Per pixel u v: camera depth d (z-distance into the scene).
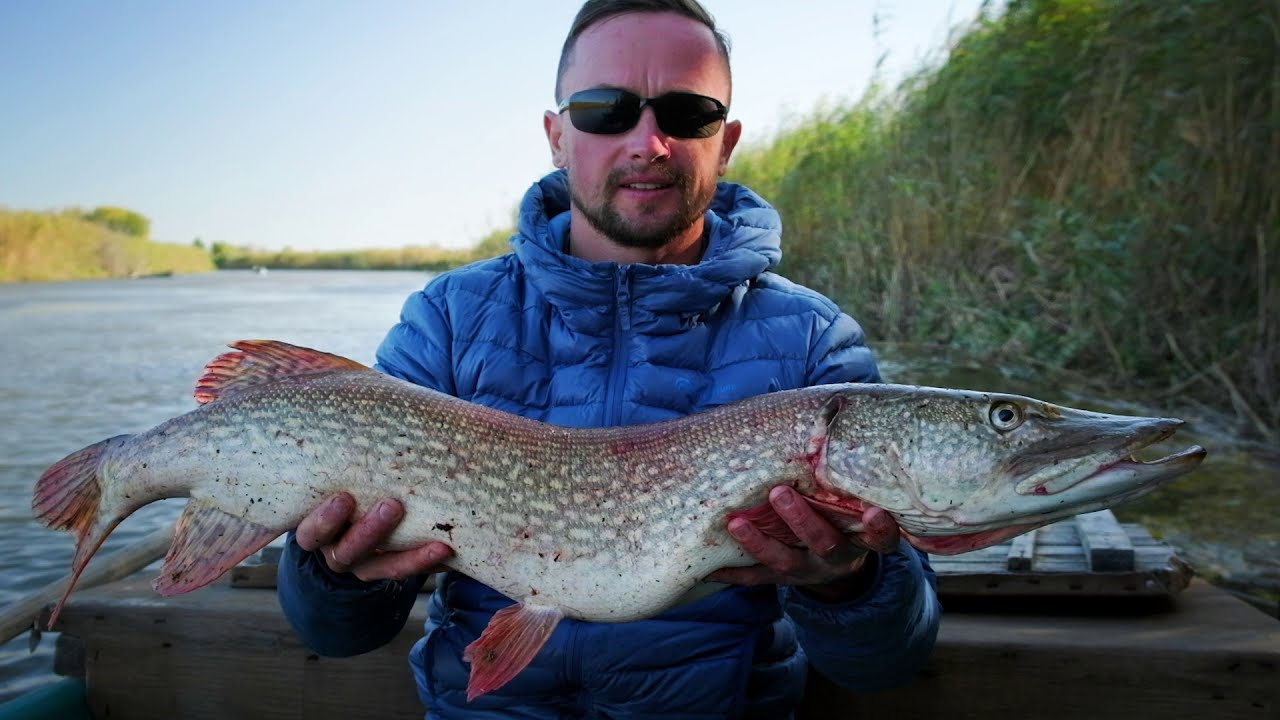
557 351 0.68
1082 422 0.56
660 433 0.60
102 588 0.89
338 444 0.60
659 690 0.60
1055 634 0.77
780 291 0.71
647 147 0.68
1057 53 2.38
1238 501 1.36
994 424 0.56
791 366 0.67
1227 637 0.76
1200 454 0.53
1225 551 1.19
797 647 0.67
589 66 0.69
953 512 0.56
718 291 0.66
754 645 0.62
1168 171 1.94
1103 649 0.75
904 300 2.72
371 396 0.61
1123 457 0.54
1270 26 1.87
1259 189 1.93
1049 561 0.86
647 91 0.68
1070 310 2.21
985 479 0.56
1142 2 2.03
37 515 0.64
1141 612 0.83
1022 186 2.54
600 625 0.61
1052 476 0.55
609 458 0.60
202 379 0.65
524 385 0.67
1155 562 0.84
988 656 0.76
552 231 0.77
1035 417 0.56
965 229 2.60
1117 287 2.05
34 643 0.85
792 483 0.58
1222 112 1.99
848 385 0.60
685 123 0.69
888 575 0.58
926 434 0.56
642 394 0.65
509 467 0.60
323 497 0.60
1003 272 2.48
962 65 2.64
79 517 0.64
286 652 0.81
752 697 0.63
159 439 0.62
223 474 0.61
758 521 0.57
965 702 0.77
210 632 0.82
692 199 0.70
